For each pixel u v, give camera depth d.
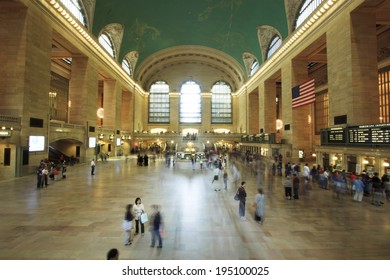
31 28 15.16
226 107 47.16
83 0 21.36
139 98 42.84
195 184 12.93
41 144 16.16
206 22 31.30
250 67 37.72
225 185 11.61
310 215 7.66
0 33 14.71
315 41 18.89
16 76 14.52
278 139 33.66
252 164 19.92
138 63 38.44
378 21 16.06
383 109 19.08
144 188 11.75
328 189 11.60
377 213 7.89
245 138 36.69
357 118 14.30
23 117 14.44
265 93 30.77
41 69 16.19
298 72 23.00
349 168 13.14
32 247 5.27
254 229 6.45
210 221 7.06
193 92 46.91
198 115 46.94
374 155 11.29
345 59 15.05
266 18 26.05
